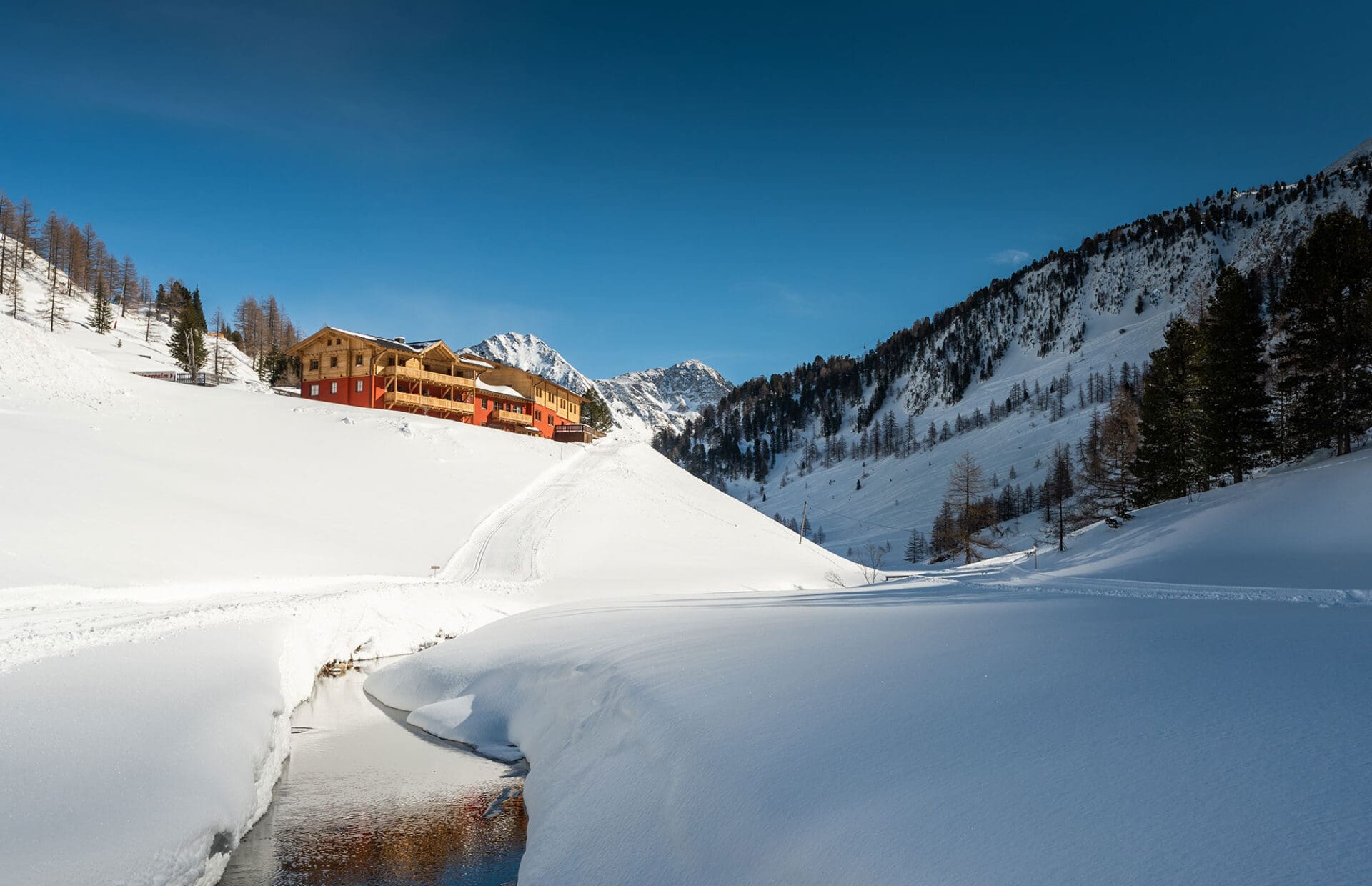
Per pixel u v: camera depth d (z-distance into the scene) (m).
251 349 127.00
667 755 8.84
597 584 36.16
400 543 37.84
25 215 114.06
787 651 12.69
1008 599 19.66
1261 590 19.53
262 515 35.16
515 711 15.16
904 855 5.25
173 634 15.16
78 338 91.31
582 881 7.45
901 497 173.00
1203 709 6.91
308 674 18.64
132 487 31.31
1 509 23.92
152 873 6.88
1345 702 6.59
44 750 8.30
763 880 5.85
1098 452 84.06
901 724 7.88
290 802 11.56
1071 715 7.29
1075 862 4.62
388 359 67.56
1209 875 4.15
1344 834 4.27
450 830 10.58
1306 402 41.53
